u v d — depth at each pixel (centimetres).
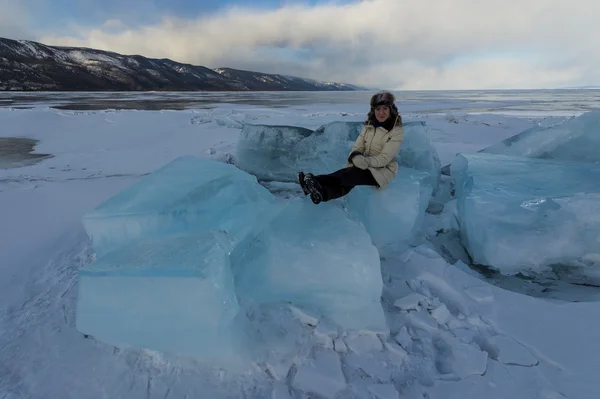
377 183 311
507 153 516
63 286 272
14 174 611
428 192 383
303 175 280
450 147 809
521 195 325
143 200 246
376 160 308
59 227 386
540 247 285
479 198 329
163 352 193
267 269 233
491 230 299
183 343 185
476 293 245
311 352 194
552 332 211
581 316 222
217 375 183
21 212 428
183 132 1071
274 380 180
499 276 297
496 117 1452
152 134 1052
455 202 408
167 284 177
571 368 184
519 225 297
